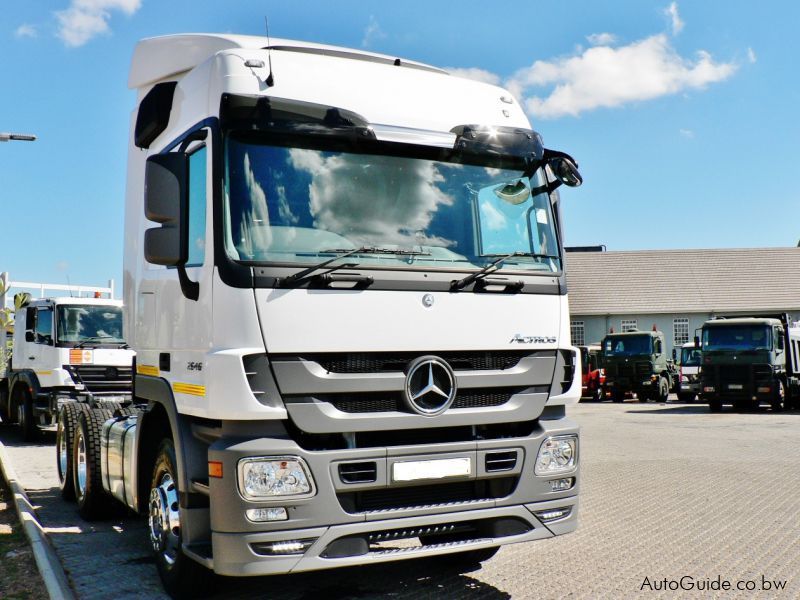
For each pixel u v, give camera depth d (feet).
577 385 17.43
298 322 14.57
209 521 15.79
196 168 16.16
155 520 18.07
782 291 161.48
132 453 19.80
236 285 14.52
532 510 16.22
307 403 14.52
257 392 14.26
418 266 15.69
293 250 14.96
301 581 18.69
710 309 158.51
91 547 21.98
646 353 103.65
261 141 15.29
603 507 27.76
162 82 20.11
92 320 47.78
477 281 16.12
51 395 46.39
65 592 17.12
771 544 22.09
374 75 17.06
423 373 15.48
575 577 18.84
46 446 46.70
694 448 47.32
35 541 21.07
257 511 14.06
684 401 107.65
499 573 19.26
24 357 50.57
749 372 81.35
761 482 33.42
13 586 18.10
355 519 14.55
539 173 17.92
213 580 17.04
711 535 23.27
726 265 167.63
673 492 30.91
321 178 15.56
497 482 16.11
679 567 19.72
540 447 16.47
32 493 30.27
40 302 48.88
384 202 15.96
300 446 14.69
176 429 16.40
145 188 15.53
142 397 19.25
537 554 21.13
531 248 17.28
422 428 15.57
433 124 16.90
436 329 15.65
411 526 15.02
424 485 15.33
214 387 14.53
